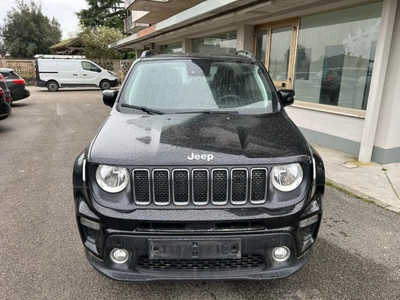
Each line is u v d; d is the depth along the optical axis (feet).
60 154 19.98
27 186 14.58
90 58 84.99
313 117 21.70
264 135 7.66
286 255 6.89
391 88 16.20
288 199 6.72
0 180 15.37
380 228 10.80
